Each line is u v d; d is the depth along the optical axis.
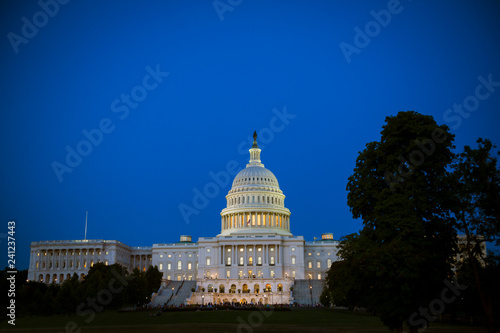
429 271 49.50
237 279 184.75
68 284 95.62
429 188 58.97
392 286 48.41
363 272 51.06
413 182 58.47
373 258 49.69
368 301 51.50
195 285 187.50
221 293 172.50
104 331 65.44
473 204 54.84
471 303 60.59
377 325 73.88
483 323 70.25
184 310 120.81
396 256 48.50
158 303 163.62
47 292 93.06
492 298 54.62
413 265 47.50
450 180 55.66
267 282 184.12
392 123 63.81
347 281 64.38
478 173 53.47
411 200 55.84
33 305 90.88
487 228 54.66
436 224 56.94
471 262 55.59
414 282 48.09
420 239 51.97
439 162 60.28
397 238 51.81
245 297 171.50
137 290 125.94
